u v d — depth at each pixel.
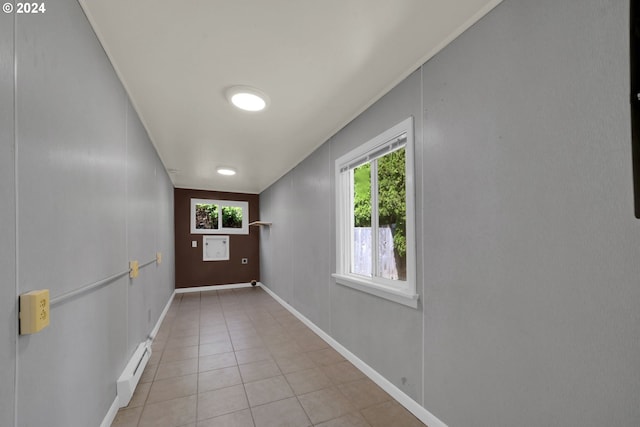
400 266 2.06
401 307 1.86
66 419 1.13
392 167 2.15
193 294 5.44
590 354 0.95
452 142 1.49
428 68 1.65
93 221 1.38
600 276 0.93
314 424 1.67
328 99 2.16
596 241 0.94
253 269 6.35
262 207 6.16
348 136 2.59
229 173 4.58
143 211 2.56
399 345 1.88
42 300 0.90
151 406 1.84
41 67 0.96
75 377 1.21
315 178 3.36
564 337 1.01
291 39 1.51
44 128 0.97
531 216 1.12
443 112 1.54
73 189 1.18
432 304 1.61
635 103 0.49
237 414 1.76
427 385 1.64
